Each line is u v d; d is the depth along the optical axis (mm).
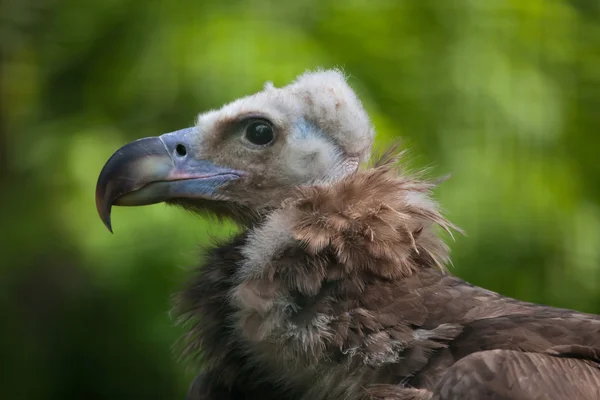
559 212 12695
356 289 6484
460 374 5887
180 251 11750
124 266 11914
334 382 6422
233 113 7535
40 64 14258
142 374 12711
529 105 12719
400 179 6988
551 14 13445
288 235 6645
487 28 12961
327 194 6770
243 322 6621
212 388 7027
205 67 11766
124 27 13164
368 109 11891
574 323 6387
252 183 7531
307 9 12688
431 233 6918
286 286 6520
